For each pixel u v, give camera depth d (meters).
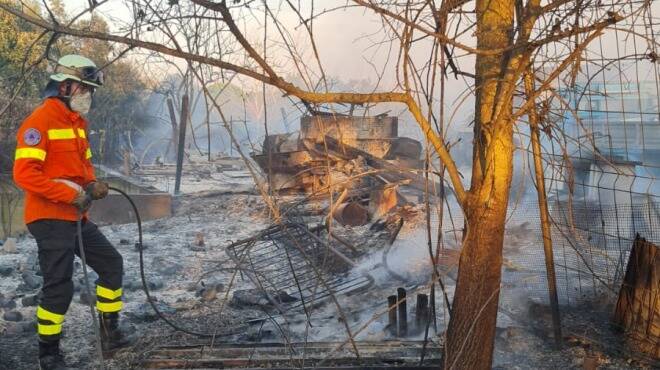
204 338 4.94
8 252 8.35
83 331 5.11
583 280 5.43
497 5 3.11
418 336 4.83
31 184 4.00
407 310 5.40
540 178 4.36
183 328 5.21
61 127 4.17
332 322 5.23
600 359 4.24
